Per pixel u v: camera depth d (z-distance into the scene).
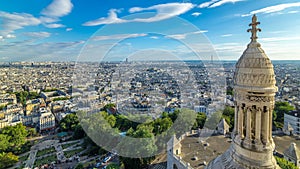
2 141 88.50
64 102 170.50
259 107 14.23
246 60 14.48
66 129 116.69
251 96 14.35
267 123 14.45
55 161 80.06
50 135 114.75
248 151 14.55
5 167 76.94
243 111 15.23
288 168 39.03
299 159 45.84
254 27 14.64
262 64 13.91
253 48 14.52
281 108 109.06
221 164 16.11
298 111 93.50
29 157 85.88
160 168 54.28
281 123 101.81
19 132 96.00
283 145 57.97
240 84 14.79
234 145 15.81
